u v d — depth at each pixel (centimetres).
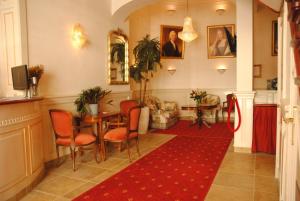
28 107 338
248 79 480
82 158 471
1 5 408
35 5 419
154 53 668
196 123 833
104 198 306
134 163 436
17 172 310
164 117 745
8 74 418
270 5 329
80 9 516
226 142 575
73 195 317
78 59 514
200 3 896
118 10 605
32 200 306
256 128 482
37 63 423
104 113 509
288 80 236
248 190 324
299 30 150
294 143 188
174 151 507
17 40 399
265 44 704
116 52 639
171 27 905
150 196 309
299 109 157
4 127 289
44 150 432
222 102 902
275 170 372
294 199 190
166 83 928
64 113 399
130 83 762
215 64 905
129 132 455
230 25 878
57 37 462
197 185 340
